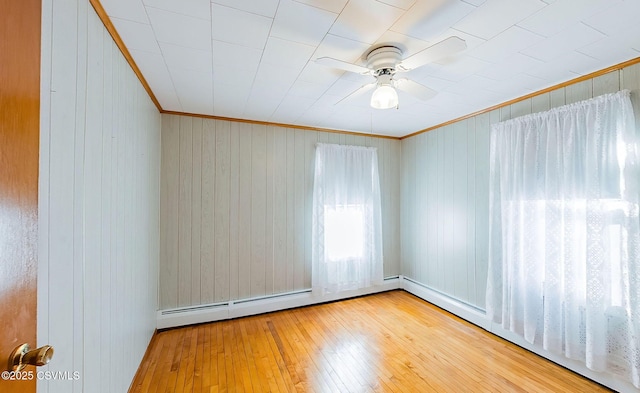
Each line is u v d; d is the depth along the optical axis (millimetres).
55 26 992
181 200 2971
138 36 1573
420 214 3832
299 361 2299
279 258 3410
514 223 2463
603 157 1919
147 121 2328
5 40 667
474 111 2961
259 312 3244
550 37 1574
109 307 1511
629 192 1801
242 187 3238
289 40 1616
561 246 2158
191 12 1363
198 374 2117
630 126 1812
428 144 3695
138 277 2096
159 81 2191
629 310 1790
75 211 1146
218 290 3107
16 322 702
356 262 3727
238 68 1968
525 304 2355
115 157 1591
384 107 1807
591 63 1889
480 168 2980
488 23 1445
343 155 3719
